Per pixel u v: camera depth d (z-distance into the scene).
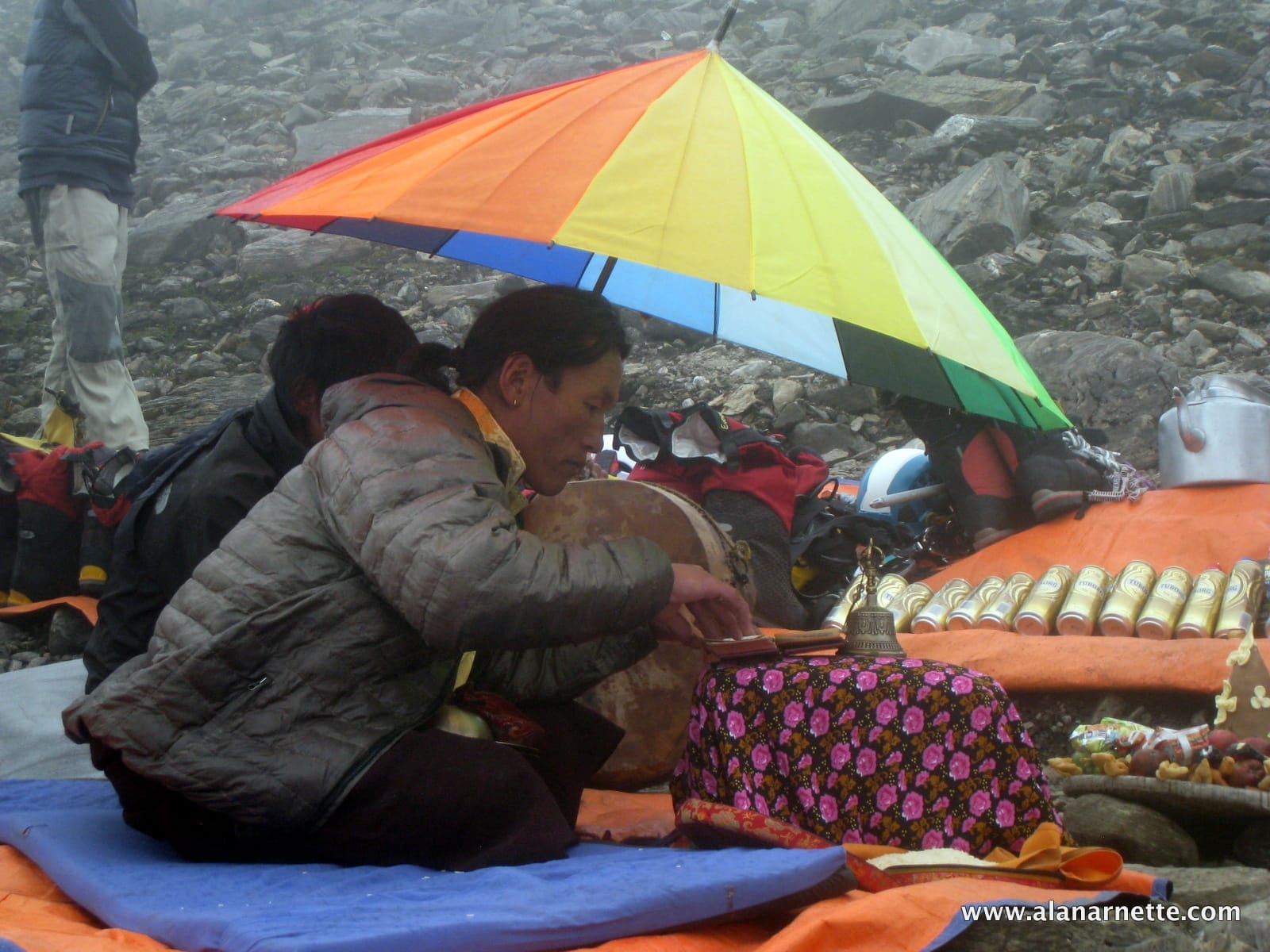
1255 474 3.80
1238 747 2.59
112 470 4.79
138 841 2.43
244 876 2.14
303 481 2.29
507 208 2.21
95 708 2.25
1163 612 3.36
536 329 2.41
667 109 2.33
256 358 8.32
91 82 5.77
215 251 10.26
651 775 3.17
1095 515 3.92
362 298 2.96
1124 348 6.18
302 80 14.27
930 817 2.29
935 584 3.96
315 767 2.21
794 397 6.82
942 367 2.80
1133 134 9.54
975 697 2.30
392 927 1.76
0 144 13.73
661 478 4.11
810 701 2.39
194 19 16.61
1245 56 10.77
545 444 2.48
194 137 13.12
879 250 2.26
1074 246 8.07
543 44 14.37
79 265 5.77
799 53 13.22
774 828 2.30
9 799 2.88
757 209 2.20
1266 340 6.88
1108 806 2.65
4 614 4.88
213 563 2.27
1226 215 8.24
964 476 4.05
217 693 2.21
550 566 2.16
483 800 2.26
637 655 2.64
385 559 2.14
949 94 10.75
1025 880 2.17
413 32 15.20
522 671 2.65
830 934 1.88
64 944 1.80
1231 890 2.30
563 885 1.98
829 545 4.15
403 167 2.38
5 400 7.92
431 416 2.29
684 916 1.94
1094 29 11.87
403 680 2.29
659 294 3.18
